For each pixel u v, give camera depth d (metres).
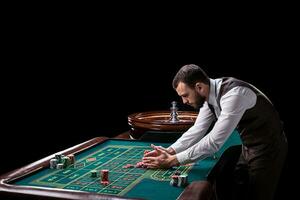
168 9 5.51
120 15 5.70
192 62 5.56
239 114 2.47
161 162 2.40
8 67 5.66
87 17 5.76
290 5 5.00
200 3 5.37
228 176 2.50
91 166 2.46
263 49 5.21
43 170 2.36
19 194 1.91
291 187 5.23
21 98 5.80
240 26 5.25
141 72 5.83
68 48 5.87
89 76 5.97
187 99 2.62
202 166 2.47
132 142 3.21
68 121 6.08
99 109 6.07
